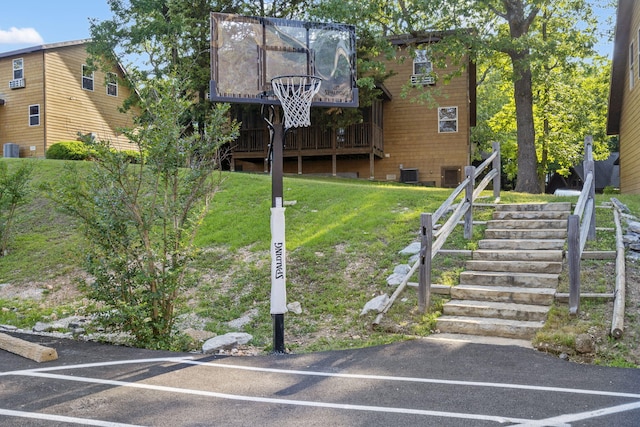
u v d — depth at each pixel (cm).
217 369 608
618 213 1068
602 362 590
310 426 434
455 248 978
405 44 2312
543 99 2884
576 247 702
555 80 2723
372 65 1811
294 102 780
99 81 2880
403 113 2495
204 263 1083
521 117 1950
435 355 634
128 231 751
